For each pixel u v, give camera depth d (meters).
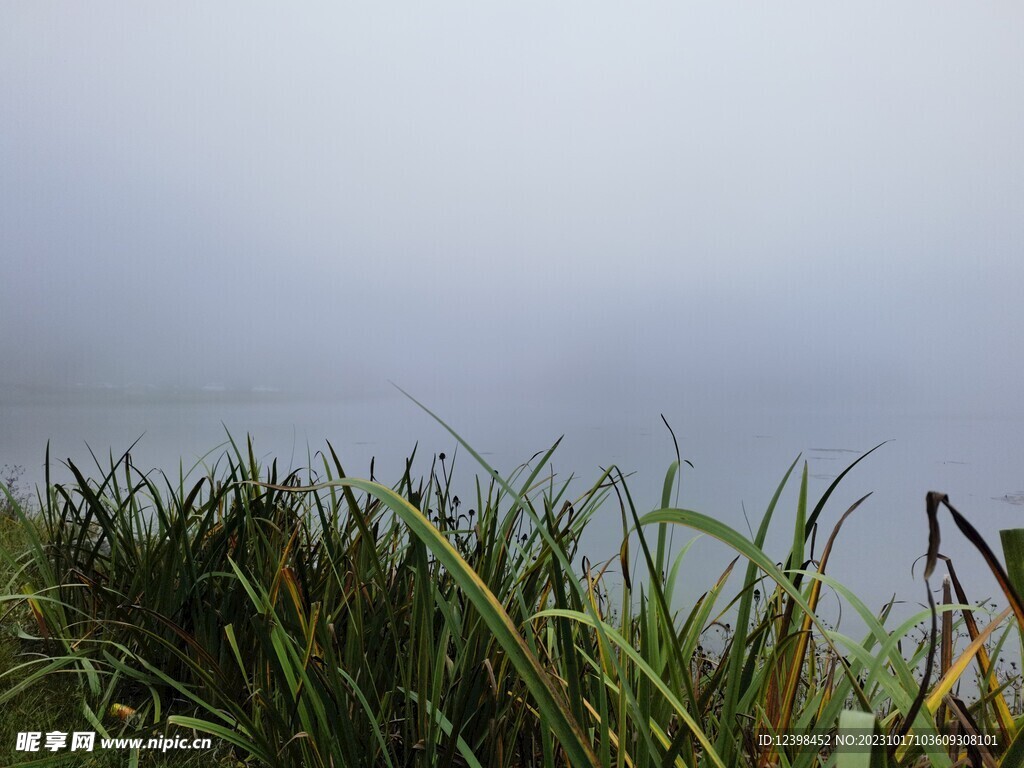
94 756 1.77
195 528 2.63
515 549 1.67
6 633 2.60
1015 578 0.76
